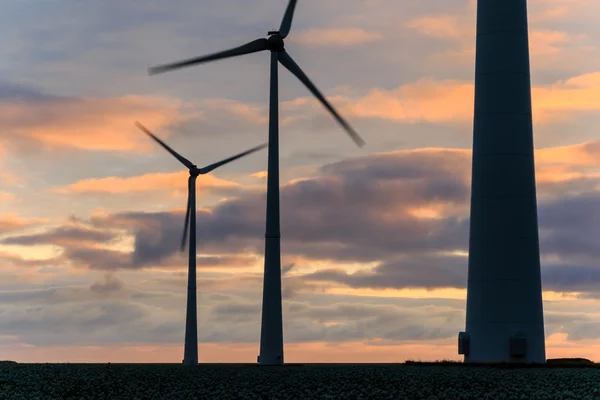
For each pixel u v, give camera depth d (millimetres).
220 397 69375
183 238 142625
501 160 93875
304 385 75750
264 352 99875
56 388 77312
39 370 96250
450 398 66750
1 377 86188
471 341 94000
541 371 84812
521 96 94688
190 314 139250
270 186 100375
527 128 94625
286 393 70625
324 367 98438
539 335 92562
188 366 107938
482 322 93250
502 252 93000
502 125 94250
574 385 73375
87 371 95250
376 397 68062
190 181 141375
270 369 95562
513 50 95125
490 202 93875
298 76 103312
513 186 93500
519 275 92562
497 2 96000
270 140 101250
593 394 68312
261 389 73688
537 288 93062
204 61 102625
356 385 74938
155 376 87000
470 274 95000
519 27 95688
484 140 94875
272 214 100125
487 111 95000
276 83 102375
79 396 72312
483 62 95938
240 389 74188
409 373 84875
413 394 69438
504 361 92062
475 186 95312
